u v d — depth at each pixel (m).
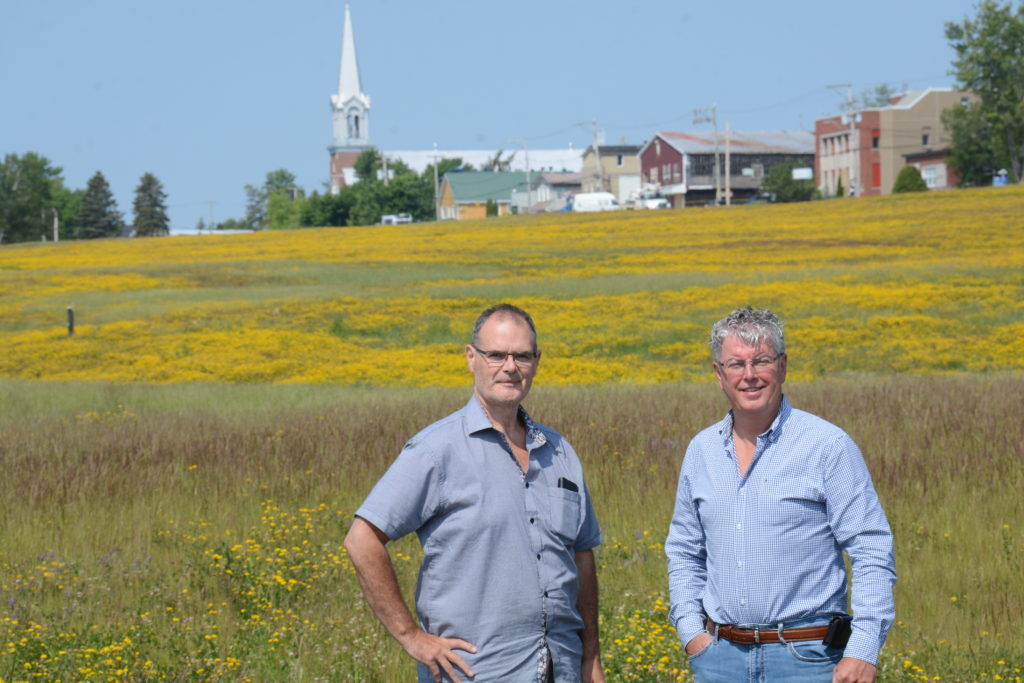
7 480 11.41
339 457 12.47
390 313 34.47
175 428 14.94
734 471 4.41
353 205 150.12
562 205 131.00
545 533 4.21
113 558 8.66
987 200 66.19
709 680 4.41
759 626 4.29
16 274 49.00
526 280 40.47
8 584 7.95
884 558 4.23
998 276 34.47
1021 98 93.88
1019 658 6.35
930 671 6.19
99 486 11.09
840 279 35.62
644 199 106.88
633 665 6.23
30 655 6.39
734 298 33.12
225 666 6.31
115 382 26.14
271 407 18.19
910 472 10.54
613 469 11.41
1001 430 12.41
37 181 153.75
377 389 22.72
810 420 4.38
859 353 26.16
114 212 145.38
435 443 4.20
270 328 33.56
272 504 10.38
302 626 7.05
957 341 26.62
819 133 108.75
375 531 4.15
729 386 4.37
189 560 8.48
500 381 4.20
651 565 8.38
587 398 16.84
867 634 4.14
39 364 30.19
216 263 51.88
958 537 8.65
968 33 94.50
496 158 180.12
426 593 4.24
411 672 6.33
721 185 114.00
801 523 4.29
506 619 4.12
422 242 62.53
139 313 36.81
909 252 43.41
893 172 104.31
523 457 4.32
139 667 6.29
